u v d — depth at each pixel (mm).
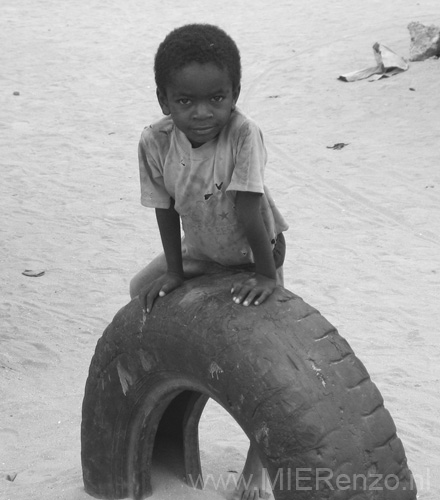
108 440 4059
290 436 3201
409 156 11586
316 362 3299
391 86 14773
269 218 3680
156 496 4129
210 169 3471
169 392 3830
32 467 4906
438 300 7543
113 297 7680
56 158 12188
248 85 15750
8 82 16547
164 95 3396
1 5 24078
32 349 6605
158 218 3766
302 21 20875
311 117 13648
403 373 6191
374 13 21203
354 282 7969
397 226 9367
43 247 8906
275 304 3449
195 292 3609
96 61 17984
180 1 24078
